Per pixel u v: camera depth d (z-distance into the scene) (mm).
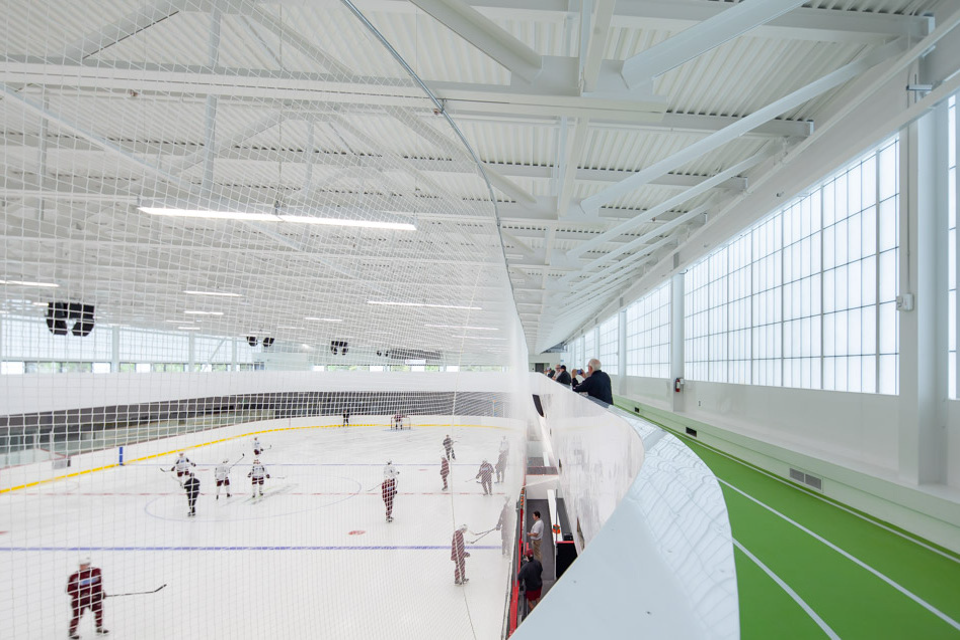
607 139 11719
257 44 6621
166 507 8195
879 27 8094
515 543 9430
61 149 4574
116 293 4109
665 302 24859
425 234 6527
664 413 23031
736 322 16750
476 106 6477
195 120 5379
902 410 8555
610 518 1169
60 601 5977
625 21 7410
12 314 3531
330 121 6957
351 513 10539
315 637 5980
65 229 4234
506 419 9422
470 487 8375
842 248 10953
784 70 9469
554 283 20703
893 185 9375
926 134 8266
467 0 7145
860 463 9969
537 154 12555
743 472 12977
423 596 7180
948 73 7699
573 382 12008
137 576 7398
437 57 8805
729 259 17391
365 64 8961
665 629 636
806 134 11531
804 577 5996
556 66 6238
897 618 4949
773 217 14172
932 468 8195
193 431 3848
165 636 5984
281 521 9633
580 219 11172
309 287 5133
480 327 7867
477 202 7121
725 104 10648
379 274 5848
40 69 3893
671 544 1025
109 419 3402
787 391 13148
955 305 8008
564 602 690
